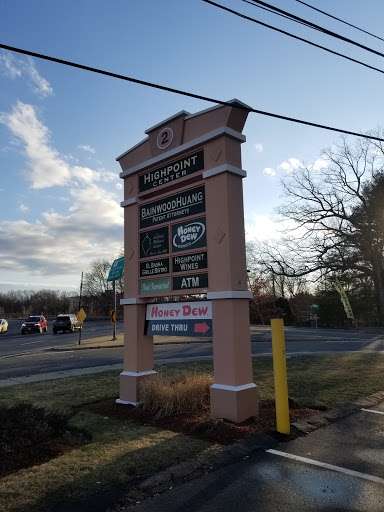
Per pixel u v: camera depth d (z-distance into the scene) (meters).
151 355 7.38
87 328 41.94
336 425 5.77
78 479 3.94
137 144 7.81
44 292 110.19
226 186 6.15
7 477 3.98
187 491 3.75
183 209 6.82
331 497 3.59
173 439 5.13
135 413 6.48
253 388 5.90
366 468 4.22
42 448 4.74
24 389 9.12
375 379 9.12
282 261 39.06
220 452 4.62
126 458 4.47
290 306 48.25
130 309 7.41
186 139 6.89
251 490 3.75
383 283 36.38
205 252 6.38
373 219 35.34
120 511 3.40
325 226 37.59
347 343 21.20
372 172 36.47
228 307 5.89
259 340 22.56
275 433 5.27
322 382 8.84
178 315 6.72
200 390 6.64
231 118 6.27
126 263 7.75
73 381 9.99
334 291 42.69
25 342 26.28
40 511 3.36
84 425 5.89
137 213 7.68
